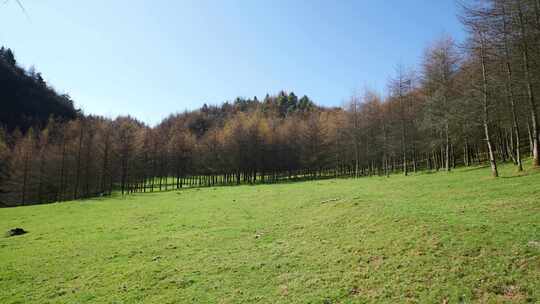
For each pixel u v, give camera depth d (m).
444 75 39.34
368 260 11.64
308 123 82.25
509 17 24.53
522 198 16.19
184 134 90.25
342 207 20.95
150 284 11.70
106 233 21.06
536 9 23.17
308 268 11.79
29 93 128.50
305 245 14.60
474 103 29.34
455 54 38.41
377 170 62.50
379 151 57.12
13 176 64.50
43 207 38.41
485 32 26.28
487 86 27.27
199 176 87.69
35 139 77.69
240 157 77.25
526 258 9.38
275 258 13.31
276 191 38.72
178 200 37.66
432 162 62.03
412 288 9.16
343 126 62.44
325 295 9.51
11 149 76.31
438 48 40.44
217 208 28.59
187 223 22.69
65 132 74.31
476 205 16.34
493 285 8.53
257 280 11.23
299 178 77.00
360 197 24.03
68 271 13.83
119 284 11.91
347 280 10.35
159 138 79.75
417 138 48.81
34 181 65.19
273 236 17.00
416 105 48.75
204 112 168.12
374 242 13.26
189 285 11.34
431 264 10.30
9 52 146.12
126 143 66.62
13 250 17.84
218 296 10.26
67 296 11.17
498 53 26.34
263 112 150.00
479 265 9.61
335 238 14.91
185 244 16.80
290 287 10.35
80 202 42.59
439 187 25.55
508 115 30.25
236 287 10.81
